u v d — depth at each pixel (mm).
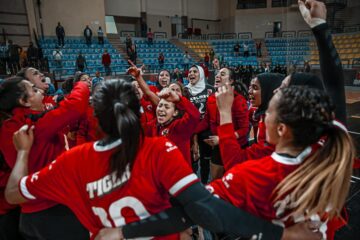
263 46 17656
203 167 2836
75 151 819
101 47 14164
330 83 944
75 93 1249
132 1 17750
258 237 737
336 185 694
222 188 792
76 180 801
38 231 1093
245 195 757
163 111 1843
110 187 765
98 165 772
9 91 1204
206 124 2537
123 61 14031
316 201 701
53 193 828
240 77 11938
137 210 779
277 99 779
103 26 14773
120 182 754
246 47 16359
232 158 1020
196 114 1676
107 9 17047
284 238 743
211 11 20688
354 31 7730
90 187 786
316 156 730
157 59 15414
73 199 820
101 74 12414
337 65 938
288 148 773
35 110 1328
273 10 18672
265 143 1132
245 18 19453
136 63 14141
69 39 13828
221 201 740
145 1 18141
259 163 788
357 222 1983
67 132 1856
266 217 769
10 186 898
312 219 766
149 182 764
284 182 707
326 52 937
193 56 16938
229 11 20031
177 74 11359
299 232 753
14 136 989
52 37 13477
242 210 745
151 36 16469
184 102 1622
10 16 12461
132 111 771
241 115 2131
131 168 751
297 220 768
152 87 3457
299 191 703
